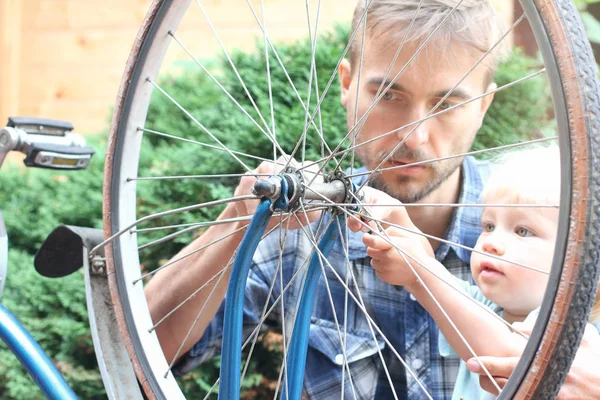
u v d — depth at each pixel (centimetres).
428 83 156
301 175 124
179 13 142
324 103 233
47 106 361
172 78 275
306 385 177
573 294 101
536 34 106
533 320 139
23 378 241
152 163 246
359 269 175
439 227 175
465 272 173
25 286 246
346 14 313
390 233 147
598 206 100
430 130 160
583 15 304
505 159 168
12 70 362
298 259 182
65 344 240
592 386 131
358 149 165
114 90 355
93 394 238
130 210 148
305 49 243
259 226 121
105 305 154
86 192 264
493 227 156
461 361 162
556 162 151
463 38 155
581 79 102
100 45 358
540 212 149
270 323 189
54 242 157
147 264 238
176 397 142
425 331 169
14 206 269
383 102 160
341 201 128
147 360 143
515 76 239
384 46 158
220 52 284
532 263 149
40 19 363
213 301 171
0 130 163
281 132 228
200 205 134
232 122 238
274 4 322
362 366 174
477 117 167
